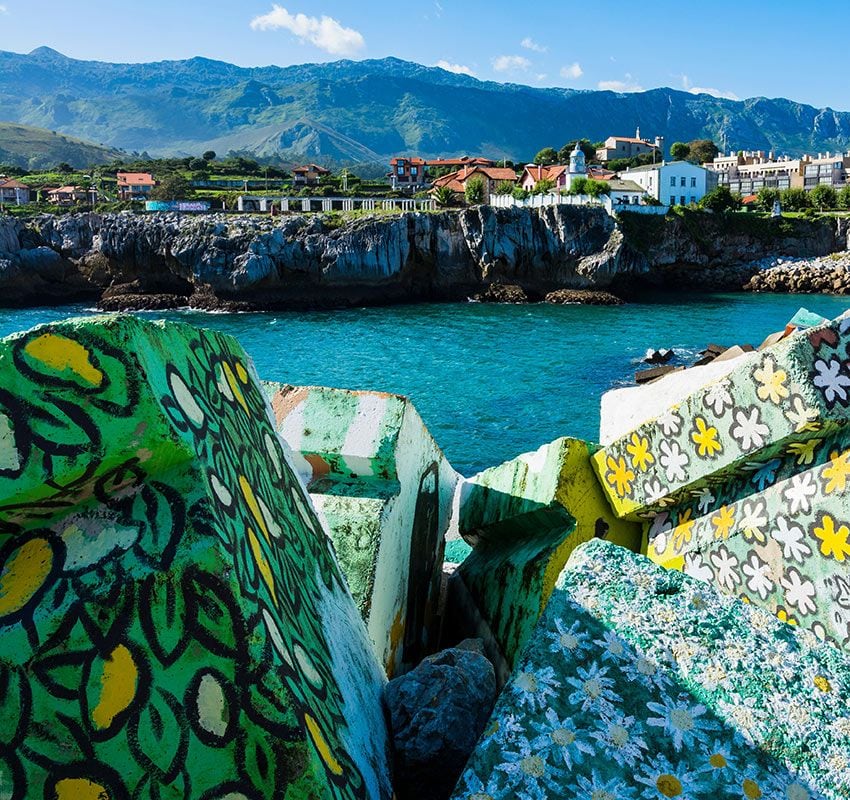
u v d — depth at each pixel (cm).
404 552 397
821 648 206
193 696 145
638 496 347
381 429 382
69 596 147
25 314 6944
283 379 3975
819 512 278
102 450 147
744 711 191
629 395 501
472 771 179
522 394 3497
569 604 212
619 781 178
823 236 8725
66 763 143
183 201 10138
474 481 511
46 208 9538
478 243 7325
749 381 296
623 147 15688
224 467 177
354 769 170
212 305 7131
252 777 145
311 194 11625
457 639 459
